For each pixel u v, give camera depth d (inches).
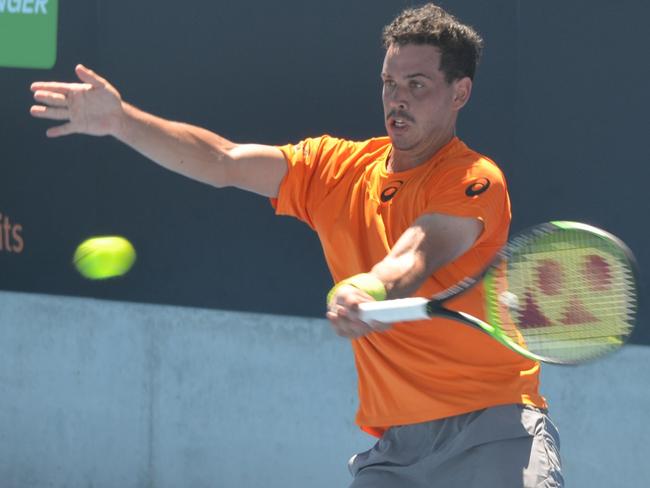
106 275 679.7
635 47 682.8
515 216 720.3
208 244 810.2
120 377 845.2
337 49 756.0
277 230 788.0
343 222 505.0
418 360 478.6
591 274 430.3
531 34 705.0
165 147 509.0
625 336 431.5
